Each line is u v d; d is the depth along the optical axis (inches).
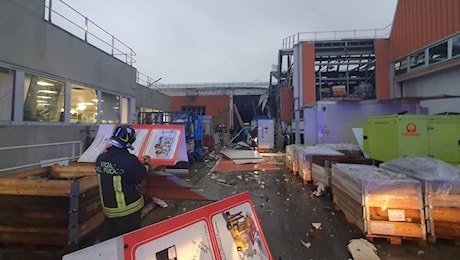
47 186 123.0
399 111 505.0
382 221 144.0
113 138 106.2
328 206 214.7
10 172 219.5
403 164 173.8
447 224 140.9
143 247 73.2
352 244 139.9
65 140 292.4
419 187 142.7
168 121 461.7
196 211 90.0
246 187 287.3
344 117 525.0
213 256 86.1
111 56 397.7
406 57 616.7
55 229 121.8
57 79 280.5
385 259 127.3
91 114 349.7
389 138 233.8
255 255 98.6
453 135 217.6
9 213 124.6
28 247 123.4
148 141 180.2
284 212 201.5
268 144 718.5
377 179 148.3
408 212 141.6
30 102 246.2
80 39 322.3
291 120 799.1
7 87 224.1
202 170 403.5
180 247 80.3
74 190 122.6
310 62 716.7
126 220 102.0
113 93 404.5
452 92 476.4
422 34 555.8
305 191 267.7
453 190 141.8
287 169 404.8
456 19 462.9
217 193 261.1
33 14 248.2
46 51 265.3
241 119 1288.1
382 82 681.0
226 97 1136.8
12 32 225.5
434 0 517.7
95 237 141.1
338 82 808.9
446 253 133.1
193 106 1136.8
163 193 197.8
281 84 956.6
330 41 713.0
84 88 333.1
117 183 101.0
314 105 557.9
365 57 749.3
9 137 222.4
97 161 105.8
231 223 97.8
